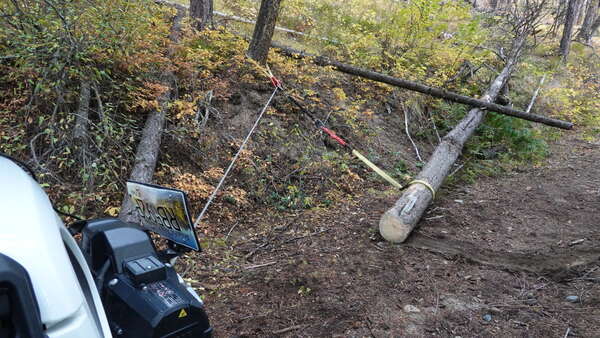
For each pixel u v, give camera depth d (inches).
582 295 151.5
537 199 267.9
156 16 269.3
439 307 146.0
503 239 205.2
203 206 218.4
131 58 216.7
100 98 219.5
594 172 338.3
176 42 266.4
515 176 326.3
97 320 67.6
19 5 200.7
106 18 205.5
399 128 369.1
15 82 210.1
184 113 231.5
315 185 261.6
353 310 143.0
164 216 94.4
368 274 167.0
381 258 180.7
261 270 170.9
